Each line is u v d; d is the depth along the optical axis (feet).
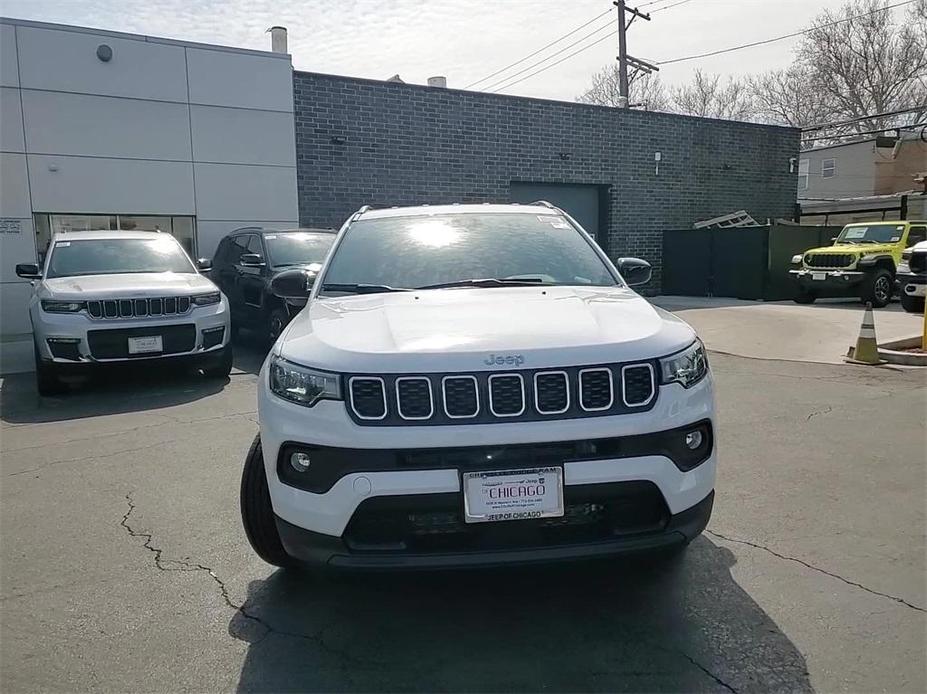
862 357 29.68
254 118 43.98
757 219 67.62
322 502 8.65
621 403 8.79
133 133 40.83
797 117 140.36
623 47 100.01
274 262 31.53
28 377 29.68
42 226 39.29
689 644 9.07
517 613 9.96
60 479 16.17
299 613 10.10
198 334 26.13
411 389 8.64
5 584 11.09
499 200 53.57
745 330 38.93
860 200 82.02
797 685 8.16
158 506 14.37
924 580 10.63
